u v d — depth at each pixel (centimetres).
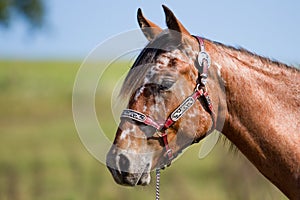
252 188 1498
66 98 5088
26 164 2489
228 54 711
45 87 5675
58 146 2977
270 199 1424
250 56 718
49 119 4222
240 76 702
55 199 1795
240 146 719
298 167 693
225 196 1659
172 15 671
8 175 1897
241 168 1528
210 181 2025
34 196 1823
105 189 1809
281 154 698
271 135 699
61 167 2402
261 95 704
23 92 5347
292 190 699
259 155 710
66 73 6906
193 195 1805
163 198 1736
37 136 3425
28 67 7862
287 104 706
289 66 726
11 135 3491
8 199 1698
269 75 713
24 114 4416
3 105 4691
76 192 1827
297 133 699
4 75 6197
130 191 1712
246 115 702
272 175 711
